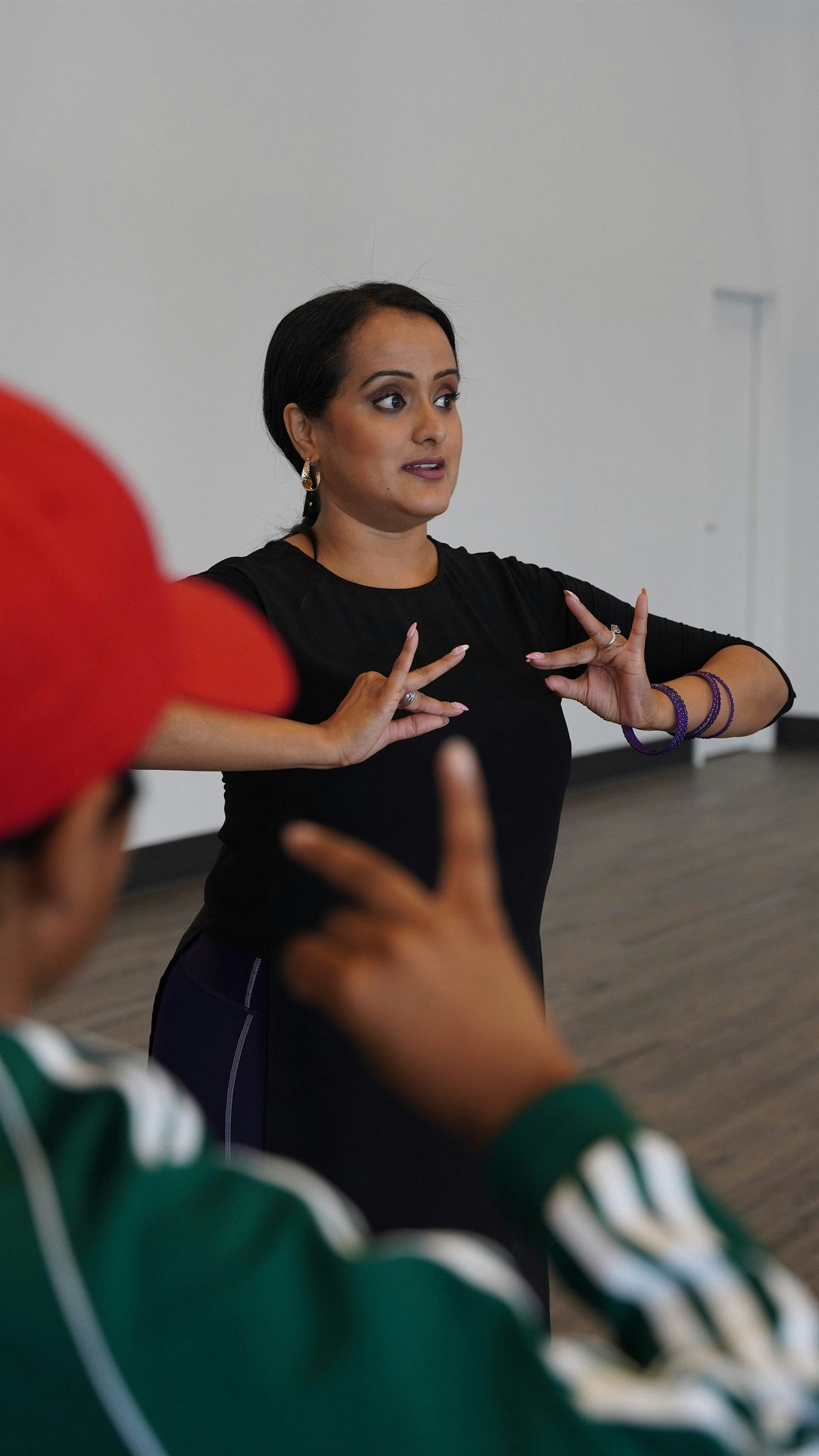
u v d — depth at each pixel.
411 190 5.94
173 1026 1.68
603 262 6.92
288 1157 1.59
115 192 4.82
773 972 4.27
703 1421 0.45
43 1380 0.48
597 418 6.99
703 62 7.38
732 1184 2.94
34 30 4.53
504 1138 0.52
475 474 6.42
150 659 0.53
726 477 8.10
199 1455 0.47
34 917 0.55
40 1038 0.54
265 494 5.41
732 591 8.25
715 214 7.59
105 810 0.54
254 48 5.23
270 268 5.38
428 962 0.53
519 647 1.76
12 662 0.48
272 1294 0.48
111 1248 0.48
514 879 1.71
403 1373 0.47
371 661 1.68
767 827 6.22
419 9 5.88
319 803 1.60
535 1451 0.46
